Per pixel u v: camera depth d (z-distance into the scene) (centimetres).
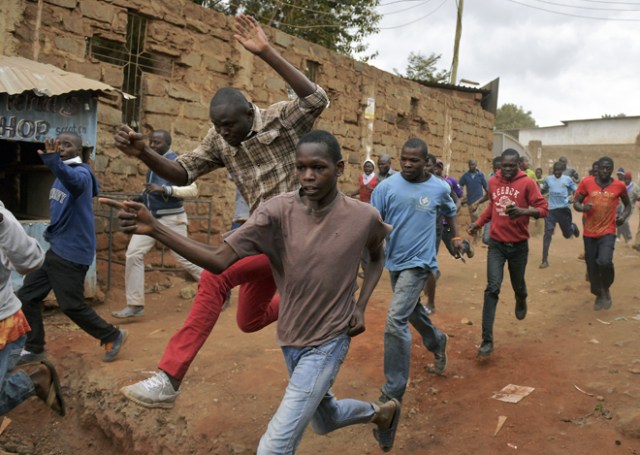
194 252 231
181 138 824
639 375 454
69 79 578
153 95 787
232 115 299
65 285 450
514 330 602
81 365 476
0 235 301
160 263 799
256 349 523
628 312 655
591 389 434
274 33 972
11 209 706
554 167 991
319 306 257
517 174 517
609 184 661
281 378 461
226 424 391
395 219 418
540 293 777
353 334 272
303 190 259
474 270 954
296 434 245
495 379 464
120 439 404
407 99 1307
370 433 384
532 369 483
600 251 664
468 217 1478
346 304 264
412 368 495
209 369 472
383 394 393
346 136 1144
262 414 405
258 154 314
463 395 438
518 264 524
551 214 980
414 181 425
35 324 468
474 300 739
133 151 287
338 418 291
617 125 4431
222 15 877
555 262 1044
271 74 955
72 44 694
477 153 1584
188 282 773
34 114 567
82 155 618
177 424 395
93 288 631
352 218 259
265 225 252
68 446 427
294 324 259
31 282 462
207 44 858
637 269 925
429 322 458
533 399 421
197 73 846
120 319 601
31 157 662
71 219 452
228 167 326
